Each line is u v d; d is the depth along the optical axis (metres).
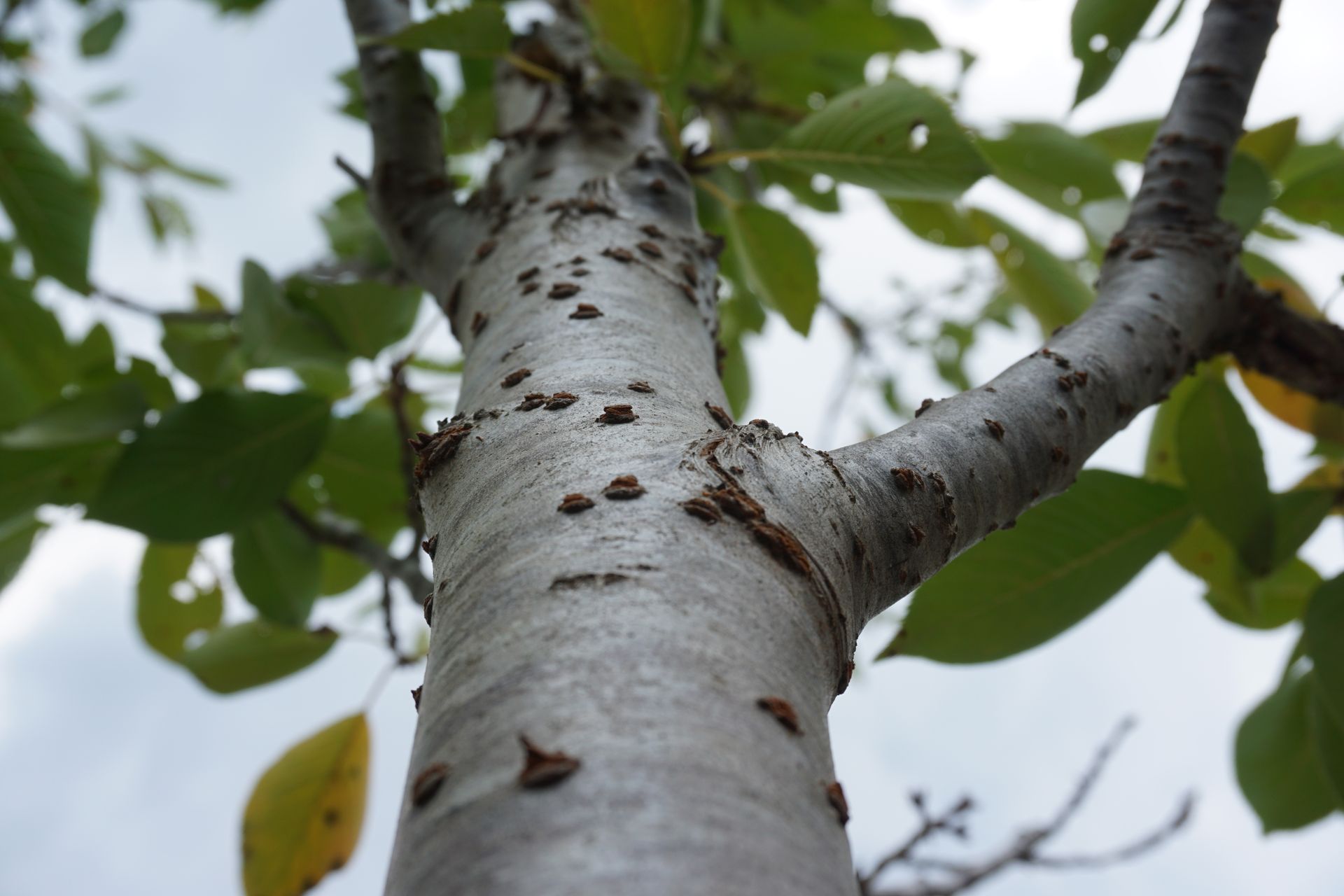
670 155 0.52
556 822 0.24
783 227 0.56
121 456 0.59
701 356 0.45
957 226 0.67
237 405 0.60
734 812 0.25
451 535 0.38
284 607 0.66
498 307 0.47
